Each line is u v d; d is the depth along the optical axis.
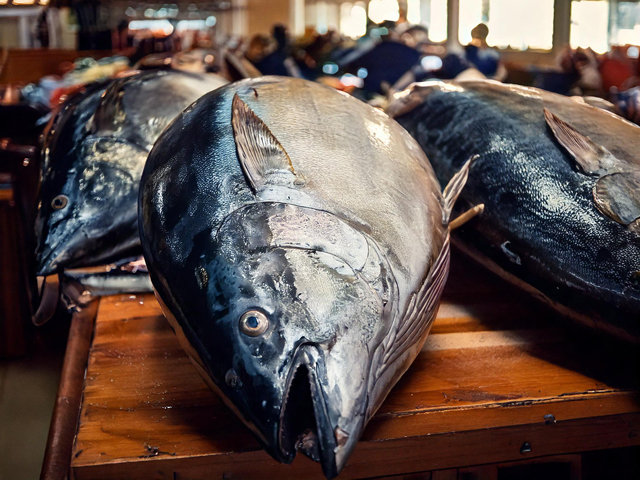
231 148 0.78
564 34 4.21
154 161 0.87
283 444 0.62
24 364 1.60
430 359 0.93
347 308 0.63
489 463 0.82
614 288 0.90
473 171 1.12
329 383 0.60
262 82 0.95
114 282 1.19
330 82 2.49
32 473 1.22
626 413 0.84
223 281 0.66
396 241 0.71
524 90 1.15
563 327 1.04
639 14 3.79
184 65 1.87
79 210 1.16
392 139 0.86
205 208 0.73
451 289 1.19
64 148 1.24
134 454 0.73
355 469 0.78
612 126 1.03
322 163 0.76
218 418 0.80
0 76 2.63
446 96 1.22
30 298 1.19
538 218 1.01
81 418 0.80
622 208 0.92
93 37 2.98
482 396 0.83
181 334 0.72
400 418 0.79
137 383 0.88
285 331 0.62
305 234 0.67
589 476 0.88
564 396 0.83
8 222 1.55
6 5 3.11
